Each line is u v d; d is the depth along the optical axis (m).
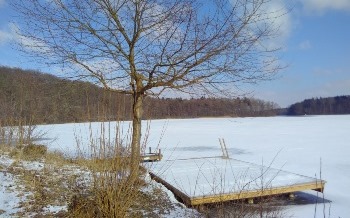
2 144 10.12
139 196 6.25
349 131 30.53
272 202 7.31
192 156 17.00
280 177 8.75
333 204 8.25
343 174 12.06
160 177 8.30
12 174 6.63
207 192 7.09
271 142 22.88
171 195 7.20
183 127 40.19
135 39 6.31
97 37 6.34
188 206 6.66
